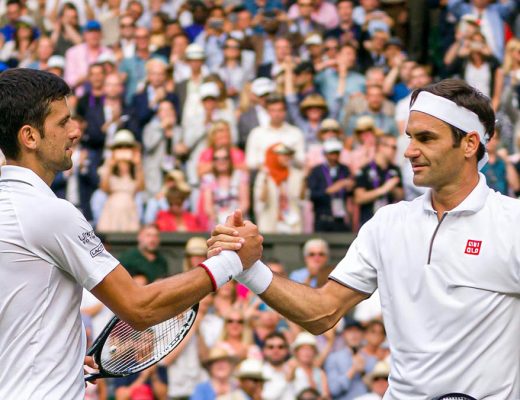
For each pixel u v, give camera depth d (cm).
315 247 2094
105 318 1789
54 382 820
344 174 2227
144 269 2053
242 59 2456
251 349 1881
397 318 901
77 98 2336
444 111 883
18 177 831
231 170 2216
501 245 870
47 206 821
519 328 879
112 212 2228
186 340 1866
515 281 869
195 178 2258
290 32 2536
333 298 941
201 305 1892
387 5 2780
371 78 2358
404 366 897
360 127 2250
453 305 875
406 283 896
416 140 891
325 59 2403
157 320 853
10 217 821
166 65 2380
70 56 2506
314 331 945
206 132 2281
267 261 2083
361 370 1864
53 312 826
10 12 2662
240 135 2286
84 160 2256
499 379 873
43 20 2658
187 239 2155
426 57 2748
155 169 2284
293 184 2227
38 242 819
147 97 2319
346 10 2569
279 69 2391
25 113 830
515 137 2327
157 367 1858
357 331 1884
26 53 2622
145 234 2061
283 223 2211
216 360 1828
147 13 2578
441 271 880
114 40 2512
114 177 2244
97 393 1830
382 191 2216
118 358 912
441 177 885
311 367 1841
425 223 894
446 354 877
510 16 2630
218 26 2517
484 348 873
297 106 2333
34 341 818
